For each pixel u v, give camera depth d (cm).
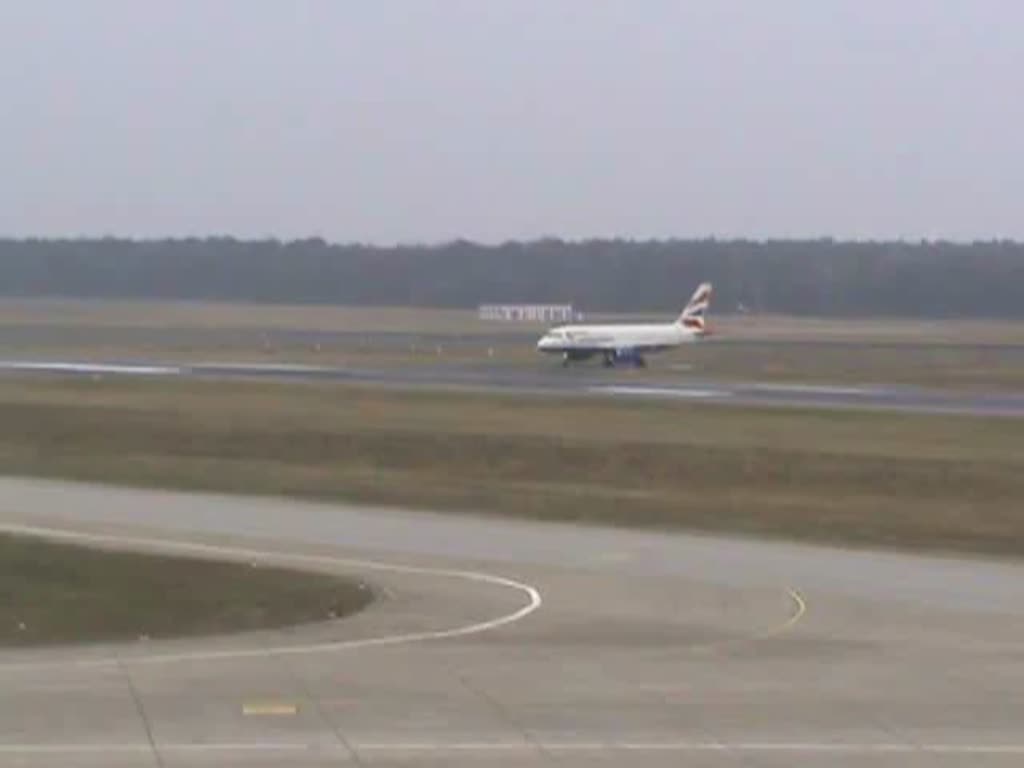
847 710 4059
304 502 9106
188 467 10831
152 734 3647
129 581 6175
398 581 6353
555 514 8656
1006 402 16238
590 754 3516
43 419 13338
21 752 3438
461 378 19962
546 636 5191
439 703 4084
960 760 3506
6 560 6575
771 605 5859
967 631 5334
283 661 4697
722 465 10644
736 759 3491
